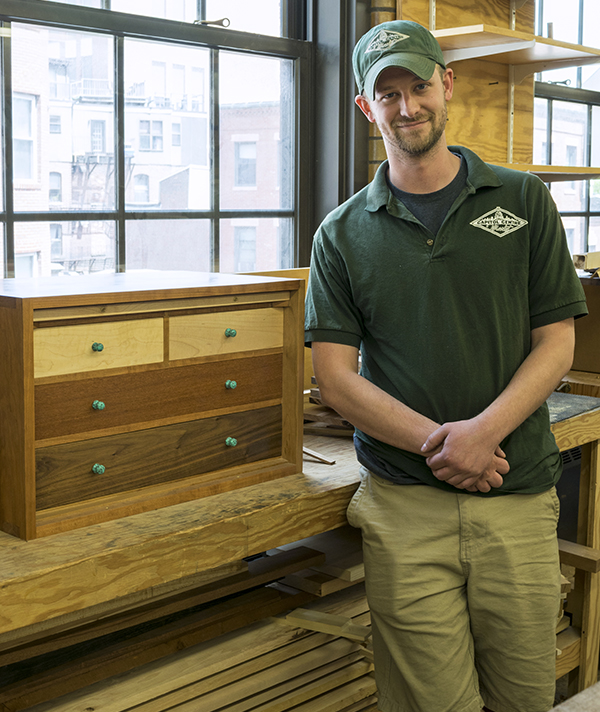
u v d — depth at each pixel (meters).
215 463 1.55
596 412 2.05
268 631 1.75
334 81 2.43
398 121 1.48
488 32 2.22
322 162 2.49
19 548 1.25
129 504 1.40
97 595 1.23
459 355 1.47
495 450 1.45
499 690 1.56
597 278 2.39
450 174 1.54
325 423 2.00
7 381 1.28
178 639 1.62
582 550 2.14
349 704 1.77
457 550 1.48
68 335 1.31
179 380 1.47
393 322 1.52
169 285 1.46
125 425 1.40
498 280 1.48
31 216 1.95
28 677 1.47
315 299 1.60
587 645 2.22
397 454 1.53
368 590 1.56
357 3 2.37
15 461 1.28
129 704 1.48
